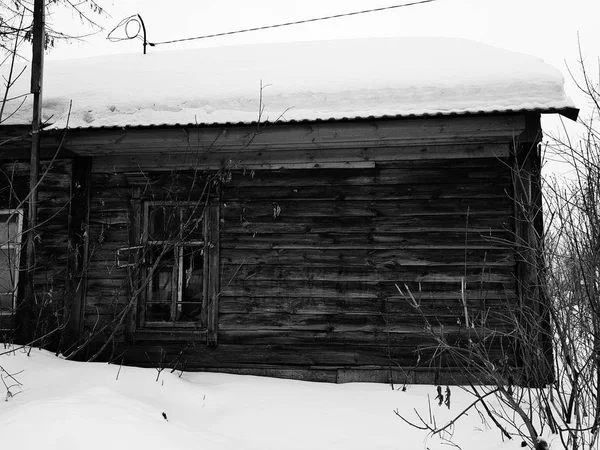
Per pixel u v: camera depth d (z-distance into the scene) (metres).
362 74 6.55
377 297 6.43
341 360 6.37
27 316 6.43
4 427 3.38
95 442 3.32
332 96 6.29
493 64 6.38
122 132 6.44
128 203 6.91
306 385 5.85
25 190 7.12
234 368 6.46
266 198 6.71
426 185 6.51
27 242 6.32
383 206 6.55
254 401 5.23
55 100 6.87
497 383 4.21
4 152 7.15
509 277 6.24
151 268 6.27
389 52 7.31
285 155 6.72
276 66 7.27
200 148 6.70
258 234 6.68
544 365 4.59
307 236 6.62
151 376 5.31
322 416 4.84
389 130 6.09
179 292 6.80
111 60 8.32
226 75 7.10
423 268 6.40
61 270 6.89
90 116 6.52
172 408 4.79
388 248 6.48
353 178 6.63
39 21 6.37
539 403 4.28
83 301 6.79
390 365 6.21
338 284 6.51
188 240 6.85
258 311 6.57
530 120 6.20
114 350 6.62
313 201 6.66
